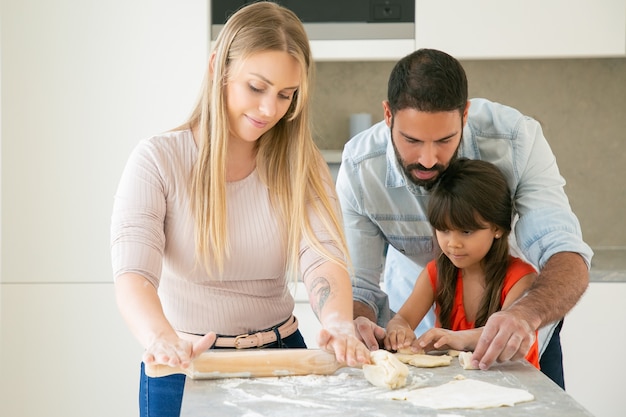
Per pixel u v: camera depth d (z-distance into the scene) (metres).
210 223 1.61
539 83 3.38
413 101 1.69
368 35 2.95
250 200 1.68
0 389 2.93
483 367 1.54
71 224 2.91
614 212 3.43
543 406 1.34
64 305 2.92
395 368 1.44
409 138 1.73
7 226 2.90
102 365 2.93
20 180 2.90
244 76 1.55
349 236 2.10
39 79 2.88
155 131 2.90
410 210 2.04
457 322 1.99
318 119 3.39
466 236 1.91
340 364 1.52
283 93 1.58
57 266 2.92
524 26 2.93
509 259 1.98
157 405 1.67
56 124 2.89
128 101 2.89
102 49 2.88
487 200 1.88
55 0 2.86
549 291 1.69
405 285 2.24
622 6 2.92
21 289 2.92
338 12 2.94
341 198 2.08
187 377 1.50
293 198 1.68
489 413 1.31
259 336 1.70
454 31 2.94
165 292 1.71
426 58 1.72
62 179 2.90
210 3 2.89
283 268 1.72
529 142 1.98
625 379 2.93
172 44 2.88
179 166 1.63
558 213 1.91
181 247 1.64
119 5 2.87
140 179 1.60
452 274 1.99
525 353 1.56
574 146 3.40
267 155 1.70
